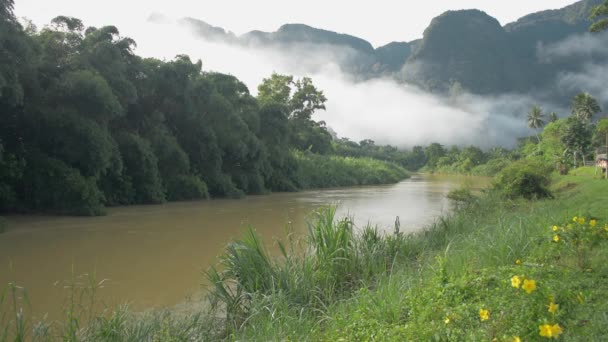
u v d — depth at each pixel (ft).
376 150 489.26
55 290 31.14
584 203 47.93
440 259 23.54
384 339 15.74
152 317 23.91
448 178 282.36
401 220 67.00
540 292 14.64
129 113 99.71
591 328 13.56
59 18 81.87
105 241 50.31
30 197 72.02
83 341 19.72
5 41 61.62
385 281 23.62
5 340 18.88
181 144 111.96
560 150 208.74
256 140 127.03
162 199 96.02
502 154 363.56
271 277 24.16
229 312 23.22
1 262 39.68
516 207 59.52
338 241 29.14
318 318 21.57
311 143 215.31
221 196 116.57
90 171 75.87
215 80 131.34
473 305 16.65
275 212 81.71
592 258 20.88
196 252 44.27
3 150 65.16
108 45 85.71
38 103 74.33
